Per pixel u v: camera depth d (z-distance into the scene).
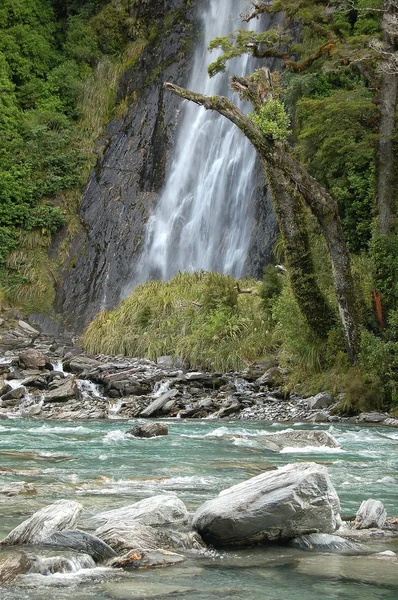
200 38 35.91
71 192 34.62
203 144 31.97
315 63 21.50
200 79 34.47
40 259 32.66
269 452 11.15
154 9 38.66
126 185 33.78
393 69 17.59
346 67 19.81
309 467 6.14
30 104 36.88
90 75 38.28
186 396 18.55
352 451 11.41
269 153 16.75
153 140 34.31
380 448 11.88
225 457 10.49
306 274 18.20
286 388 18.42
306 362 18.67
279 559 5.44
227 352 20.73
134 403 18.00
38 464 9.66
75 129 36.38
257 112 17.08
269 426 15.26
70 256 32.94
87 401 18.30
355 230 22.55
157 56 36.84
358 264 19.94
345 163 23.09
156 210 32.31
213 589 4.73
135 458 10.31
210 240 29.64
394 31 17.61
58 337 28.00
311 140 23.06
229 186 29.89
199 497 7.48
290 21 31.30
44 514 5.73
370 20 24.33
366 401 16.98
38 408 17.44
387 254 18.59
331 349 18.27
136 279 30.95
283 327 19.47
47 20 39.69
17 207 33.22
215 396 18.64
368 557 5.51
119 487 7.94
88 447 11.48
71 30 39.22
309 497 5.91
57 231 33.62
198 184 31.33
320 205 17.08
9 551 5.29
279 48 31.05
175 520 6.06
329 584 4.86
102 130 36.38
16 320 29.42
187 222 30.92
